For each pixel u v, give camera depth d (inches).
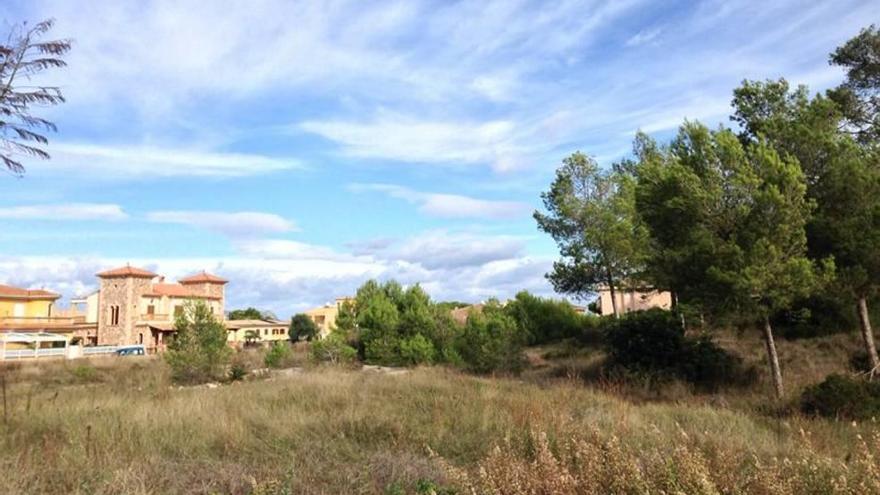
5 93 480.4
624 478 163.8
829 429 362.9
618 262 1109.7
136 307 2362.2
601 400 455.5
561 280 1194.6
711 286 595.5
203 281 2743.6
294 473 246.1
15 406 412.8
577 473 182.7
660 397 604.1
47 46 490.3
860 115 826.2
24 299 2440.9
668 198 633.0
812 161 639.1
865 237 577.6
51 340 2026.3
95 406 422.0
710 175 599.8
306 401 461.4
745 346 813.9
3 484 225.9
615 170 1176.2
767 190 558.9
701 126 625.0
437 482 234.5
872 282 590.9
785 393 547.2
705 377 684.7
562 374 786.2
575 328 1283.2
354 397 477.7
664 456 185.6
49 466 257.1
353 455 288.4
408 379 629.6
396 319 1166.3
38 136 508.7
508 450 253.0
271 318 3804.1
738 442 273.1
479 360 873.5
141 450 290.5
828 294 605.6
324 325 3400.6
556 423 322.3
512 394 491.5
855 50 821.2
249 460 285.9
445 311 1187.3
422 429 345.7
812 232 613.3
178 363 897.5
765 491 157.2
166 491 230.7
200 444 310.0
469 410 393.7
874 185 597.0
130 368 1151.6
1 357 1697.8
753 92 769.6
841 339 759.1
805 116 674.8
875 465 158.4
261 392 523.5
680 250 621.0
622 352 744.3
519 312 1295.5
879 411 424.2
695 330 848.3
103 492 226.4
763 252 554.9
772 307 570.6
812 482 158.4
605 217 1103.6
